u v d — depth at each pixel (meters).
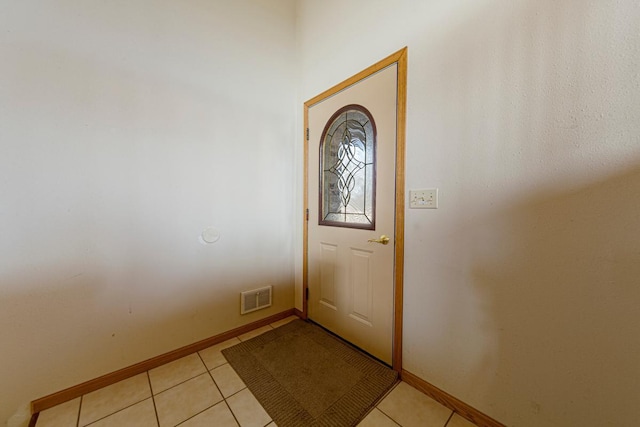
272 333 2.01
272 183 2.15
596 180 0.90
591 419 0.94
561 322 0.99
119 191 1.46
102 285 1.43
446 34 1.26
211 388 1.43
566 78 0.94
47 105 1.25
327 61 1.95
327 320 2.04
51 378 1.30
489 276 1.16
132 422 1.21
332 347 1.81
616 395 0.89
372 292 1.68
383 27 1.55
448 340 1.31
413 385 1.46
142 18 1.51
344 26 1.80
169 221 1.64
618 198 0.86
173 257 1.67
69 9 1.30
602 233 0.90
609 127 0.87
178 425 1.20
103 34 1.39
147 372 1.56
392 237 1.54
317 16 2.03
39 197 1.25
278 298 2.24
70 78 1.31
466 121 1.21
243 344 1.86
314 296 2.16
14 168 1.19
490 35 1.12
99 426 1.19
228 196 1.90
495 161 1.13
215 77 1.81
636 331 0.85
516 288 1.09
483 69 1.15
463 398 1.27
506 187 1.10
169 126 1.62
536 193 1.03
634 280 0.85
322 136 2.02
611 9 0.85
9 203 1.19
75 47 1.32
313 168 2.12
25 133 1.21
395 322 1.54
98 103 1.39
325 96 1.97
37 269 1.26
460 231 1.25
